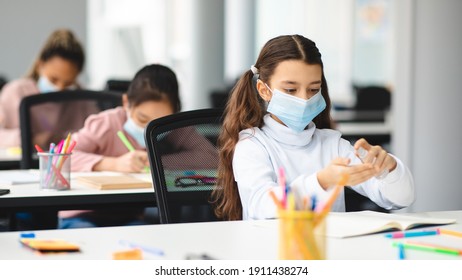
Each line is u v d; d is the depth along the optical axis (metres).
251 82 2.09
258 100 2.09
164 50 10.45
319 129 2.17
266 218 1.82
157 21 10.39
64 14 8.54
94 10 9.91
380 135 4.95
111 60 10.07
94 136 2.92
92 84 9.94
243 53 10.34
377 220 1.68
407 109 4.02
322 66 2.03
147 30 10.35
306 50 1.97
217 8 8.39
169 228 1.67
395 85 4.12
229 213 2.08
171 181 2.12
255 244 1.49
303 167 2.04
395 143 4.13
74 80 4.09
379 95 7.91
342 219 1.71
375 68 10.48
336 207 2.03
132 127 2.88
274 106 2.01
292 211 1.22
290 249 1.22
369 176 1.72
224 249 1.45
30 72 4.66
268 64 2.02
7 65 8.35
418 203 4.00
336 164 1.71
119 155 2.96
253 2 10.34
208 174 2.17
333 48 10.72
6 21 8.32
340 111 7.81
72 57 4.03
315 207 1.31
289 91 1.98
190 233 1.61
